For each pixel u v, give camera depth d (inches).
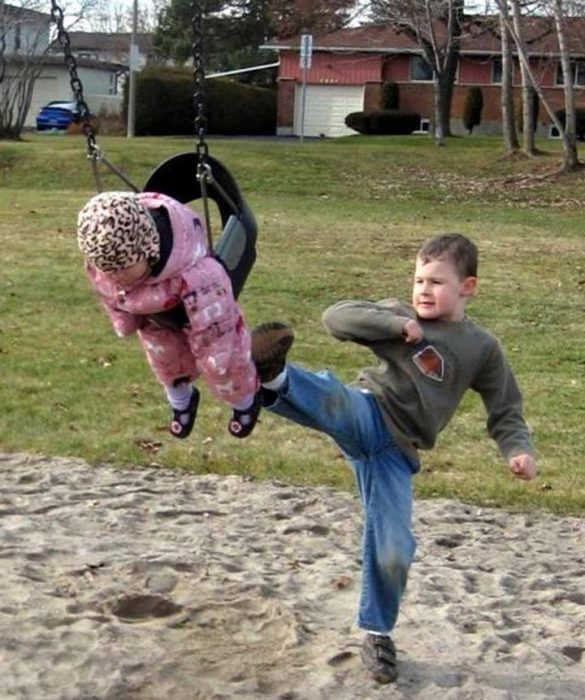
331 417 210.2
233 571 291.6
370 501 219.5
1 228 968.9
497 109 2481.5
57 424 454.9
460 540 339.0
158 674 227.6
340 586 282.2
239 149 1552.7
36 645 236.4
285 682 226.8
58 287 730.2
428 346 215.3
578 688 233.0
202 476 394.9
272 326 197.3
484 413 493.7
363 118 2407.7
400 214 1161.4
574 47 1878.7
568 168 1396.4
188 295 186.5
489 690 226.8
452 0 1777.8
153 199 186.9
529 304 729.0
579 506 380.5
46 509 346.9
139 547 309.9
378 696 222.4
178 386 206.4
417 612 267.3
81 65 3275.1
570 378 562.6
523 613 275.3
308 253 884.6
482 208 1240.2
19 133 1952.5
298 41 2591.0
